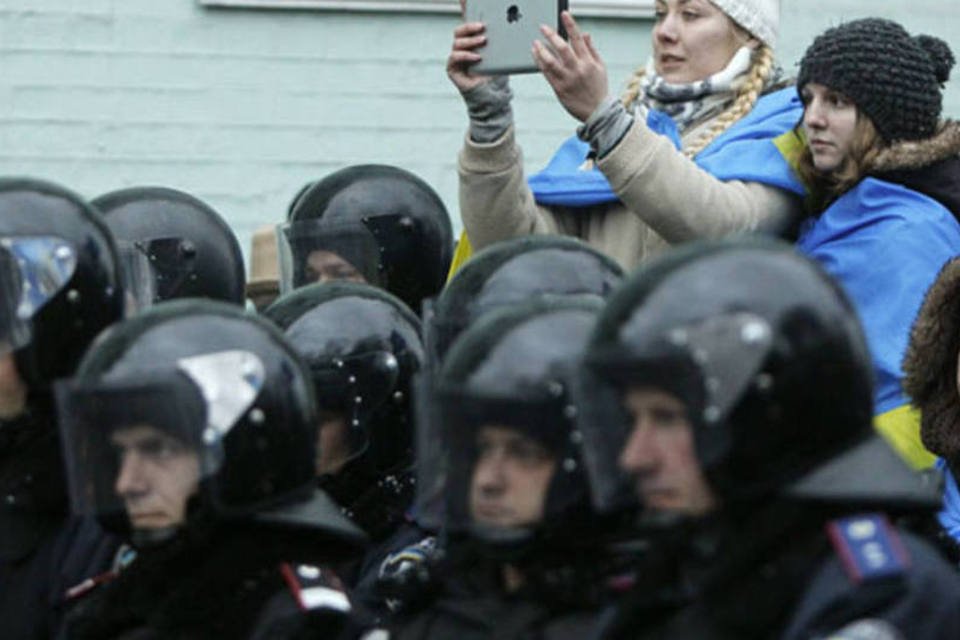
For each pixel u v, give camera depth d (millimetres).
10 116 26000
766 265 9391
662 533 9703
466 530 10867
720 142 15961
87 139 26125
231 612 11203
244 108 26391
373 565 13789
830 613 8969
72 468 11367
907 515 10953
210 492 11078
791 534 9203
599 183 15961
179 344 11195
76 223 12953
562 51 15047
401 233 17375
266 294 20438
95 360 11273
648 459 9445
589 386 9602
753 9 16312
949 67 16500
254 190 26422
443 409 10742
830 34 15469
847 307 9430
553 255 12453
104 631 11477
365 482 14102
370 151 26641
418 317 15859
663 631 9625
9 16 25922
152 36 26188
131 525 11453
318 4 26406
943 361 14258
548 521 10586
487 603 10984
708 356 9258
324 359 13922
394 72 26672
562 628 10547
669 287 9430
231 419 11102
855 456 9289
